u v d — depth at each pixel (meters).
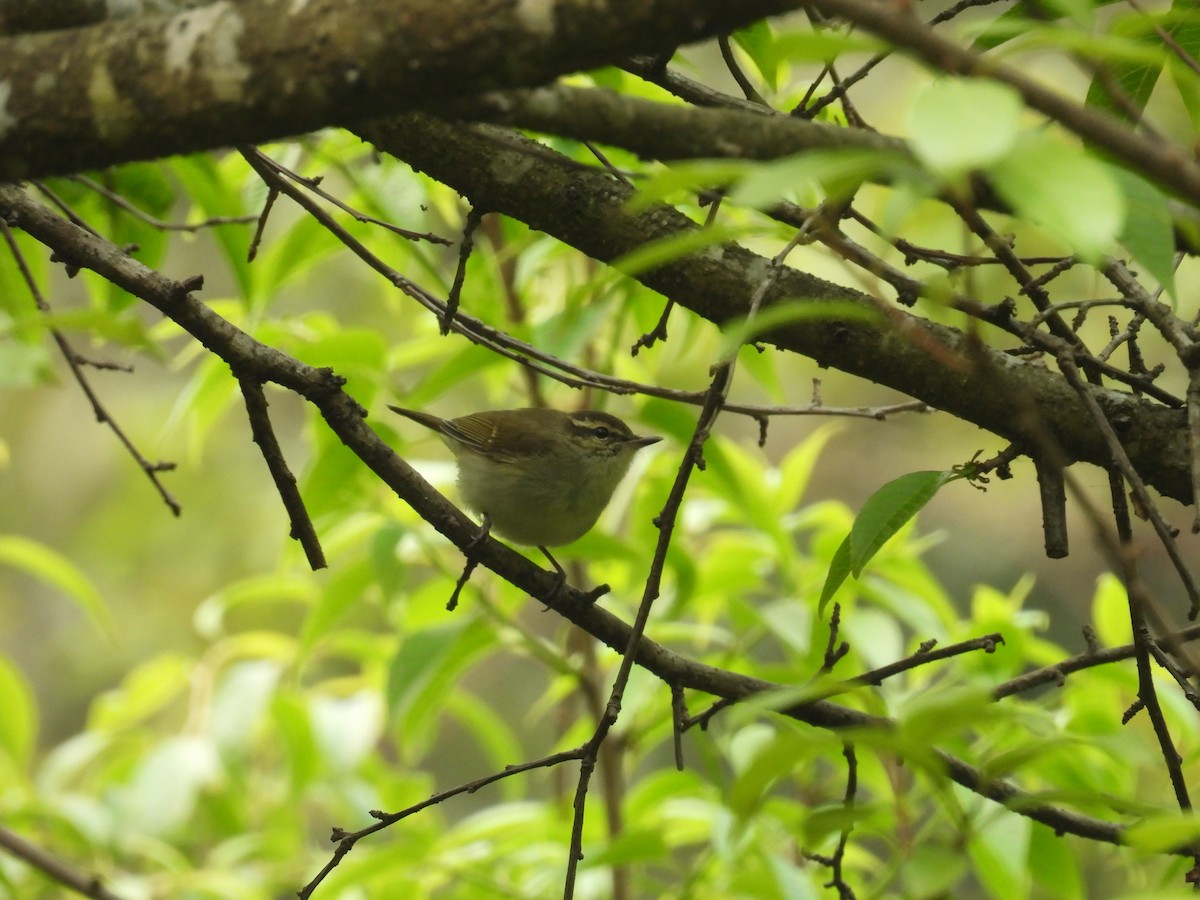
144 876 10.27
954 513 20.31
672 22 3.70
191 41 4.08
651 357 11.35
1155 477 6.33
